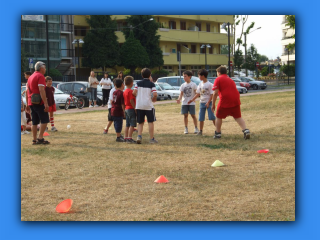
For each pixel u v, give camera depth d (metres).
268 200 5.12
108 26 50.78
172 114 16.75
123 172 6.74
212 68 64.75
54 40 47.06
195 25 62.22
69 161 7.78
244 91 35.44
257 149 8.34
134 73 52.47
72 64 51.16
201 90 10.62
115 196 5.46
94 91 22.66
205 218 4.61
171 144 9.38
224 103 9.64
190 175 6.41
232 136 10.24
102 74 51.19
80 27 54.12
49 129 13.08
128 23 53.59
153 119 9.62
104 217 4.73
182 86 11.10
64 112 19.80
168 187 5.79
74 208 5.04
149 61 53.09
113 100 10.06
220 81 9.70
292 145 8.58
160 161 7.55
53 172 6.87
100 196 5.48
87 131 12.34
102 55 50.47
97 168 7.08
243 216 4.63
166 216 4.68
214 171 6.63
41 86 9.63
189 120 14.32
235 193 5.41
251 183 5.86
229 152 8.16
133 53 51.50
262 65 93.88
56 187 5.96
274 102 19.61
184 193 5.48
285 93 29.50
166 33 56.88
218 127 9.94
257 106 18.06
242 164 7.07
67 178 6.46
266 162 7.16
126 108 9.91
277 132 10.51
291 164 6.91
